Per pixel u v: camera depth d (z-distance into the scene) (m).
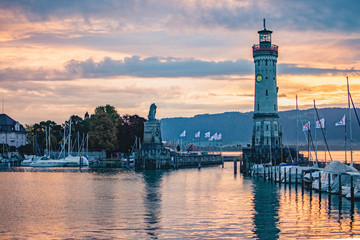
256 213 69.56
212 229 59.66
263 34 153.12
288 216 67.19
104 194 91.25
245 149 151.62
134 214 69.12
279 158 145.25
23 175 139.25
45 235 57.34
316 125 111.94
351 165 92.75
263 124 150.00
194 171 157.88
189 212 70.56
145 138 168.00
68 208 74.75
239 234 57.28
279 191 94.69
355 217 66.25
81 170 161.88
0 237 56.62
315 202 78.94
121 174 142.88
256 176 130.62
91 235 57.06
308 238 55.62
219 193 92.06
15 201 82.44
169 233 57.69
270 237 56.03
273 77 151.62
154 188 101.62
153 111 168.75
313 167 106.88
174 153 176.50
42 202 81.12
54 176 135.38
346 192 82.25
